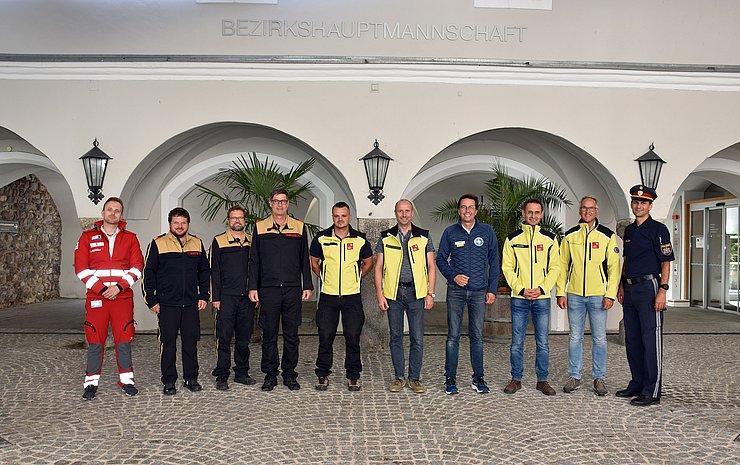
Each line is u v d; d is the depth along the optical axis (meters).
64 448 4.20
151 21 7.84
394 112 7.88
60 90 7.86
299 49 7.82
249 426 4.69
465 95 7.93
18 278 13.88
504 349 7.87
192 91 7.85
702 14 8.16
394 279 5.67
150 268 5.60
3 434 4.48
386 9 7.86
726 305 12.50
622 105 8.08
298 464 3.94
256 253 5.77
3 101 7.86
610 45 8.06
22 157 10.12
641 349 5.51
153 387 5.84
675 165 8.16
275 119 7.86
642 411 5.11
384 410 5.11
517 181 8.83
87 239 5.56
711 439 4.43
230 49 7.83
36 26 7.86
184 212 5.72
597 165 8.23
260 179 8.18
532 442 4.36
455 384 5.68
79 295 15.75
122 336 5.60
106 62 7.77
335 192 9.68
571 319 5.73
